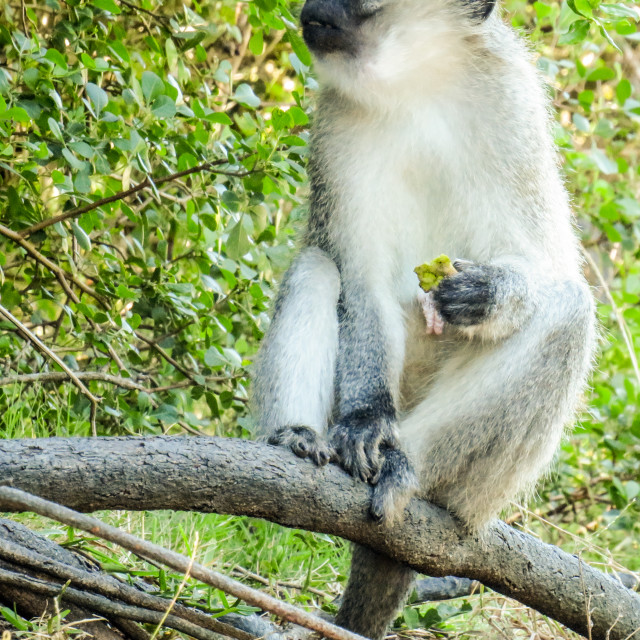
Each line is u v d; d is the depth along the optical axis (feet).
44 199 33.65
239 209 29.19
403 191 25.66
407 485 21.20
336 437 22.04
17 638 18.10
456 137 25.21
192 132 28.55
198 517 28.78
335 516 20.35
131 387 29.27
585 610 23.47
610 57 52.85
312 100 30.14
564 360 23.15
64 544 21.15
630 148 49.73
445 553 21.97
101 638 19.30
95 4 27.22
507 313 23.16
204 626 19.49
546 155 25.95
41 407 30.73
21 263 30.32
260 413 24.17
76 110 27.35
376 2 24.40
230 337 31.96
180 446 18.29
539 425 23.18
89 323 31.09
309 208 27.27
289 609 17.12
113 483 17.51
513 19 42.45
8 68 28.48
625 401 38.58
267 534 29.73
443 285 23.18
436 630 25.79
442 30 24.82
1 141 26.55
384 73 24.68
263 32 30.14
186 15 30.71
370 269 25.32
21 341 31.40
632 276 45.27
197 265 31.37
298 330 23.86
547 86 29.07
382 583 23.95
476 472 23.31
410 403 26.89
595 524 38.19
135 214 29.32
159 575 21.09
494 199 25.09
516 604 27.32
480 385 23.52
